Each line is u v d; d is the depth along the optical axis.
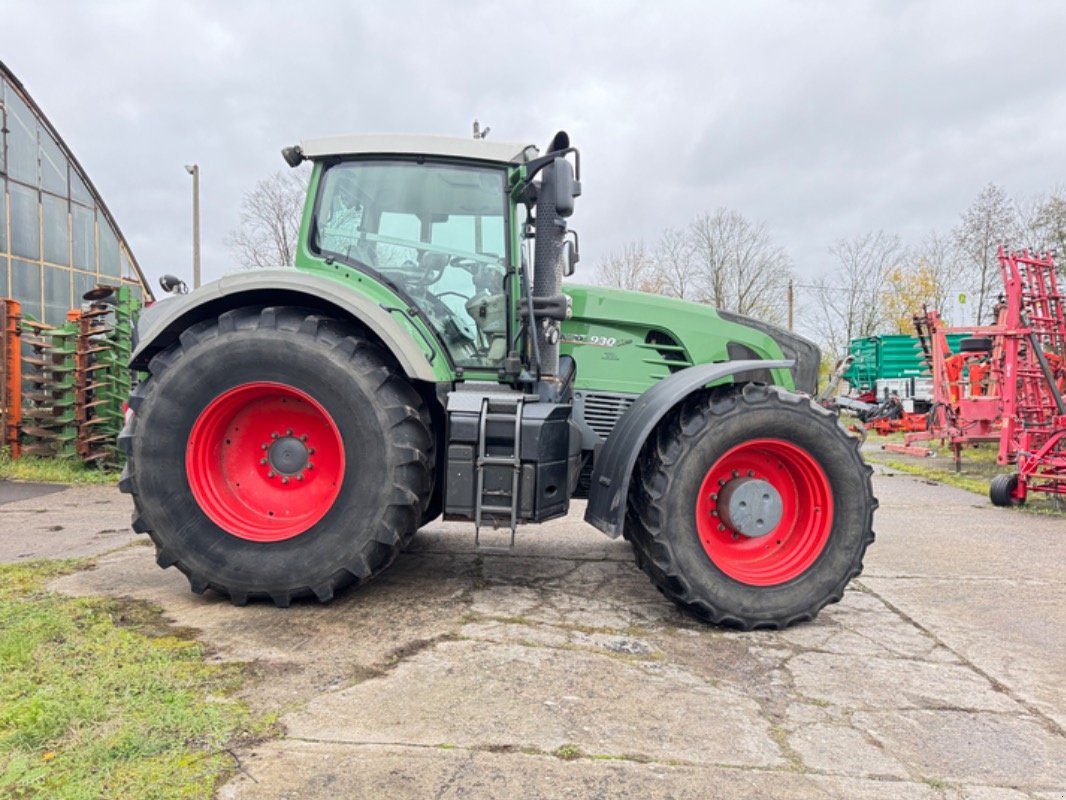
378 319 3.10
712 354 3.86
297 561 3.01
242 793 1.72
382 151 3.46
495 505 3.04
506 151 3.45
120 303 8.00
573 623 3.00
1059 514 6.09
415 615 3.03
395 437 3.02
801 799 1.77
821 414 3.14
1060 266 21.11
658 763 1.91
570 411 3.25
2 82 12.98
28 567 3.68
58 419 7.89
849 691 2.42
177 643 2.64
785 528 3.27
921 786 1.85
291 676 2.38
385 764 1.86
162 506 3.06
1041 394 7.87
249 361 3.07
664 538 2.97
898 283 30.66
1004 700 2.38
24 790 1.70
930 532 5.27
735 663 2.64
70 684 2.25
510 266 3.48
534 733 2.04
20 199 13.48
